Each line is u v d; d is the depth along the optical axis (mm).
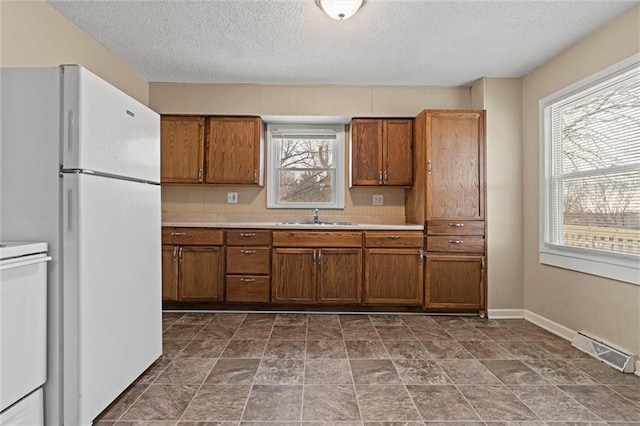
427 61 3094
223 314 3441
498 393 1897
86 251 1510
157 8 2326
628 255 2230
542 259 3100
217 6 2289
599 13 2309
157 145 2217
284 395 1866
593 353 2410
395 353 2455
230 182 3713
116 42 2799
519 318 3365
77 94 1482
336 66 3221
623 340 2277
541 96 3150
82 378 1482
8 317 1295
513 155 3408
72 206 1476
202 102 3689
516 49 2846
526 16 2363
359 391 1911
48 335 1480
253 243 3455
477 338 2783
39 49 2271
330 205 4039
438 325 3121
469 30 2549
